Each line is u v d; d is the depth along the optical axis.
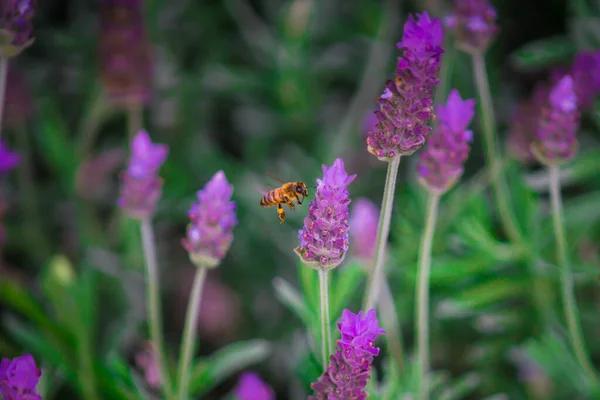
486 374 0.66
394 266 0.67
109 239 0.78
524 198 0.66
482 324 0.66
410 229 0.67
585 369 0.58
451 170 0.51
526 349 0.62
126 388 0.56
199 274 0.52
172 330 0.78
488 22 0.58
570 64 0.71
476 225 0.64
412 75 0.46
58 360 0.56
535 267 0.63
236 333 0.77
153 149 0.54
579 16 0.69
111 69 0.69
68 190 0.77
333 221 0.47
